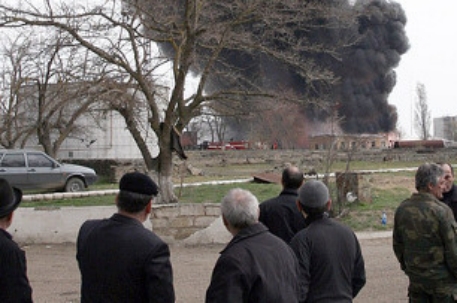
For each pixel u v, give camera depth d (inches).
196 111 589.9
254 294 116.6
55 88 745.0
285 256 123.9
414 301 178.2
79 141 1312.7
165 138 544.7
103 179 982.4
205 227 471.2
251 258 118.3
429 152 1646.2
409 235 173.3
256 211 126.0
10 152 677.9
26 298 122.6
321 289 149.4
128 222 127.4
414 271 173.2
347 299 150.9
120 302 120.3
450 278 170.1
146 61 560.7
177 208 465.7
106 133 1315.2
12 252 121.7
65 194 622.5
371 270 344.2
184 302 273.0
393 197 640.4
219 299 115.0
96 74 551.5
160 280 120.0
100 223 131.6
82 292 127.7
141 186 128.6
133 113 599.2
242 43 561.9
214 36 539.2
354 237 158.6
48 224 458.3
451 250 168.1
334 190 596.4
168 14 562.6
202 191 660.1
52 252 421.7
